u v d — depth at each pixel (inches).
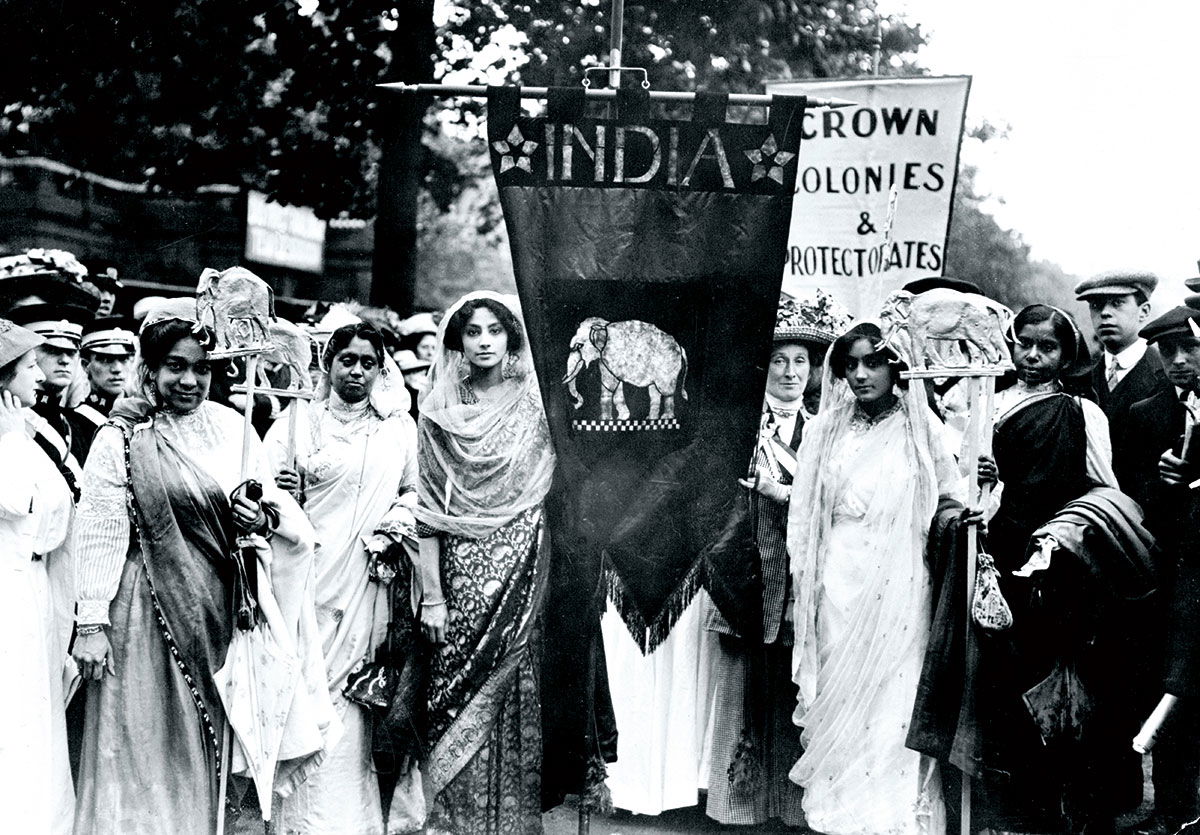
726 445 222.1
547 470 227.1
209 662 216.4
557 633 224.8
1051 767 235.1
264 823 243.9
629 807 255.0
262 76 479.5
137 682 215.8
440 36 530.9
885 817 232.7
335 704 234.2
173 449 219.9
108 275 339.0
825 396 245.4
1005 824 232.7
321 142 486.9
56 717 217.5
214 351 218.1
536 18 532.7
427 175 641.0
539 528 227.0
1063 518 242.7
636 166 219.9
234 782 233.6
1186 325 246.1
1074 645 238.4
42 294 258.2
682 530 223.3
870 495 238.4
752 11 526.3
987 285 589.3
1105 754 241.1
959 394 258.4
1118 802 244.2
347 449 241.6
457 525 227.0
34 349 218.8
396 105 490.0
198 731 217.2
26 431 221.8
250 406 218.7
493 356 227.1
